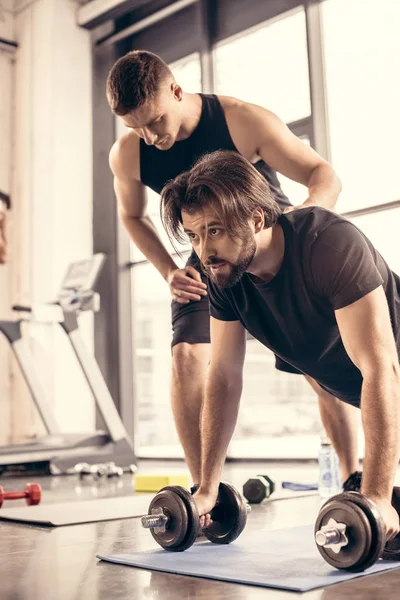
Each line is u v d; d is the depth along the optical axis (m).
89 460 4.34
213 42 5.18
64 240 5.58
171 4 5.27
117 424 4.54
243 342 1.61
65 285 4.73
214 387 1.59
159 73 1.96
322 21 4.56
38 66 5.80
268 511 2.32
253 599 1.13
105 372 5.50
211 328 1.61
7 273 5.86
